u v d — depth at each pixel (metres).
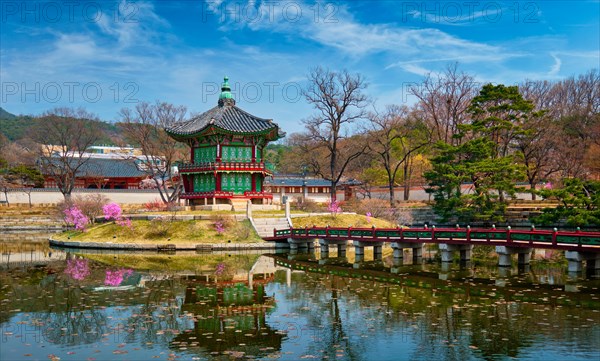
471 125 64.69
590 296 25.70
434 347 17.45
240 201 63.75
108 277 32.88
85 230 57.19
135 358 16.50
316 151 101.56
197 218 53.78
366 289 28.45
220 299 25.69
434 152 84.06
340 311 22.88
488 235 35.78
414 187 89.25
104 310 23.12
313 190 101.19
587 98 89.50
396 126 80.19
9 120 188.50
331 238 45.94
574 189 44.84
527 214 62.97
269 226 54.78
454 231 37.75
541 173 79.12
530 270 34.78
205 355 16.81
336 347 17.59
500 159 61.00
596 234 29.86
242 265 39.59
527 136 70.31
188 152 89.06
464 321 20.80
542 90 87.69
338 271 36.06
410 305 24.00
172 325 20.45
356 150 87.50
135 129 80.31
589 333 18.89
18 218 82.06
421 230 39.69
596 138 72.00
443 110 77.19
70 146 90.38
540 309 22.83
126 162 105.88
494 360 16.11
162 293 27.27
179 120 81.69
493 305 23.78
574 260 31.56
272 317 21.80
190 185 67.94
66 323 20.77
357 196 100.62
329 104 75.19
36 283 30.41
